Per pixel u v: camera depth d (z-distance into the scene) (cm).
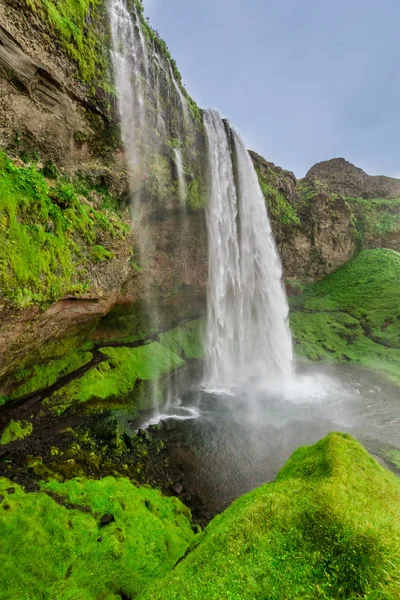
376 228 5844
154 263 2581
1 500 859
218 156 2905
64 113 1583
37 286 1211
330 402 2347
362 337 3897
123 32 1975
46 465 1140
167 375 2419
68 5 1564
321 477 762
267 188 3862
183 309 3138
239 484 1356
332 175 7219
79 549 779
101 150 1839
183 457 1523
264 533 602
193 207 2577
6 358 1291
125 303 2428
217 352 3114
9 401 1492
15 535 767
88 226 1576
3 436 1291
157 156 2203
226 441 1703
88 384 1780
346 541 513
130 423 1734
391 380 2839
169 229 2575
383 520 552
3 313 1102
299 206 4781
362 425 1969
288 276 4641
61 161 1644
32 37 1356
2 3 1226
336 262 5188
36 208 1259
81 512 904
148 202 2255
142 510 1003
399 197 6962
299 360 3472
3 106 1320
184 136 2498
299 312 4459
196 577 565
